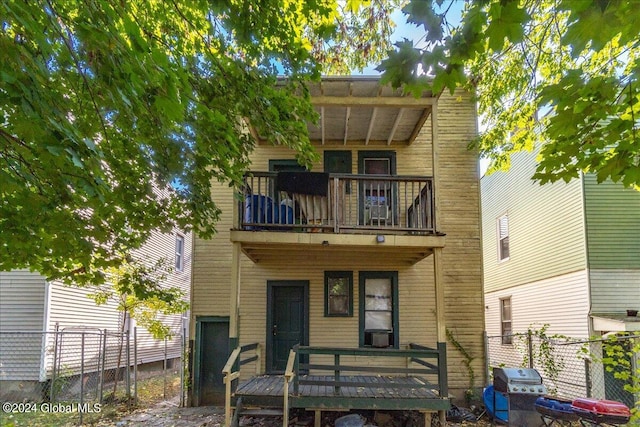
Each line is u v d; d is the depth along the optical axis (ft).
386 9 27.84
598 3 8.16
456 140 33.99
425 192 27.53
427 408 23.59
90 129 15.37
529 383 23.32
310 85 25.66
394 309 31.96
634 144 11.55
